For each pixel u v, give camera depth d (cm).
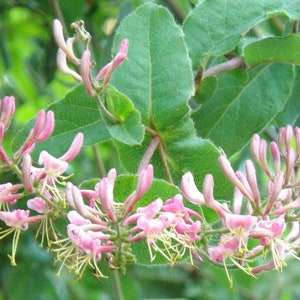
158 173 27
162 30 27
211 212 24
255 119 31
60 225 24
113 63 24
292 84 31
